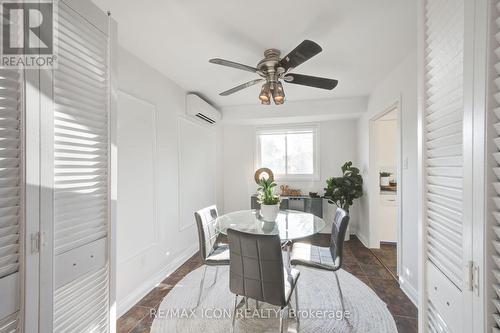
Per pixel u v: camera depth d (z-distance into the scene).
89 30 1.08
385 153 3.82
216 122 3.97
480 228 0.66
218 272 2.74
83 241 1.06
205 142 3.91
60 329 0.95
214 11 1.60
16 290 0.81
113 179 1.22
